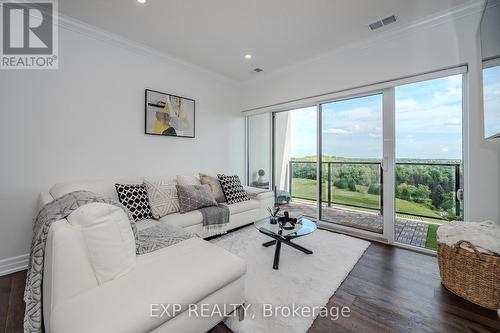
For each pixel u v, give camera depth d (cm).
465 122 228
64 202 139
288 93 370
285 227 230
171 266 135
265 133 423
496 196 208
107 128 272
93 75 260
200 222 262
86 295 108
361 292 176
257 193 356
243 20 241
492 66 176
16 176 216
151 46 299
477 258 158
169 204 259
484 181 212
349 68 299
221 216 280
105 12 226
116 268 121
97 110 264
